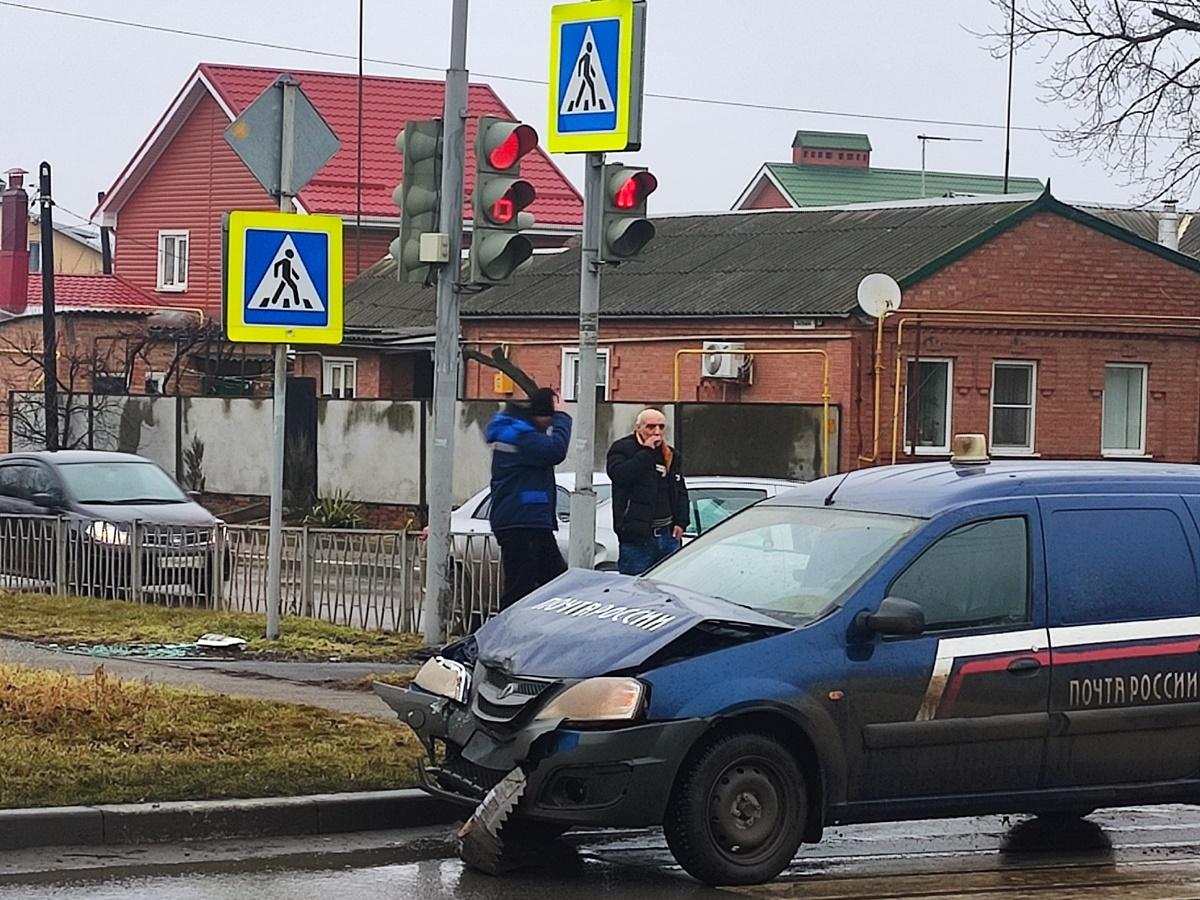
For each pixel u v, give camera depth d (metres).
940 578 8.50
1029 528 8.74
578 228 50.69
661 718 7.85
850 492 9.16
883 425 27.95
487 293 35.12
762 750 8.04
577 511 13.00
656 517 13.28
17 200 51.12
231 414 33.25
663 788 7.83
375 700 11.73
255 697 11.62
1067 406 29.67
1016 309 29.25
